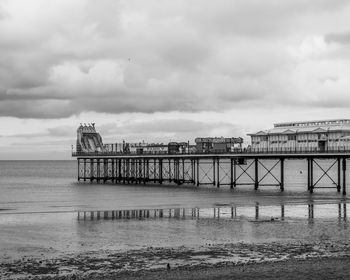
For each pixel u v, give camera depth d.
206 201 73.19
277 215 57.16
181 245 39.88
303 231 46.06
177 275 29.86
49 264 33.50
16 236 44.47
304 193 84.56
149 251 37.50
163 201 74.19
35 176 188.12
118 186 107.25
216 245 39.62
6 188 111.19
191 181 111.06
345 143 101.56
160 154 109.75
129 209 64.81
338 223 50.84
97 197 83.25
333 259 33.88
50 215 59.25
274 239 42.22
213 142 119.12
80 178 140.88
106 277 29.72
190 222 52.22
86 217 57.06
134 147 137.62
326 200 73.50
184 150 122.31
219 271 30.67
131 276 29.86
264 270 30.69
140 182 116.38
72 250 38.25
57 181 142.62
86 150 139.75
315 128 108.12
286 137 110.19
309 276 29.23
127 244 40.50
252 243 40.41
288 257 35.16
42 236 44.41
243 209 63.19
